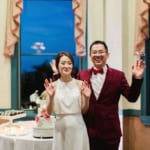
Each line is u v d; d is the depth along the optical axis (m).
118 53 4.90
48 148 3.40
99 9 5.19
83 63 5.25
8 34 5.12
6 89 5.21
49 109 3.01
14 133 3.71
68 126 3.02
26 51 5.39
